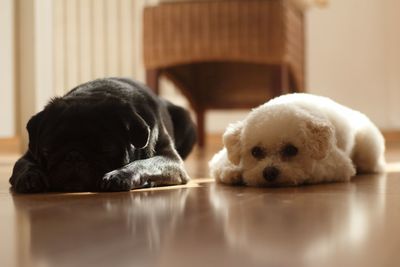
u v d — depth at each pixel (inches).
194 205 56.7
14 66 168.7
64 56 218.8
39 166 71.9
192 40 152.9
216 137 242.8
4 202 60.9
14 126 170.1
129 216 50.1
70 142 69.2
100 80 82.4
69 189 70.0
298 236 40.4
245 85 183.9
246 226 44.6
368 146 89.4
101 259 34.1
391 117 242.1
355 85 244.5
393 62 241.0
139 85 86.7
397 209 52.9
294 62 159.9
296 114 72.9
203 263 32.9
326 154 72.4
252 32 148.9
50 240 40.3
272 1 147.7
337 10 244.1
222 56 151.1
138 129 70.3
